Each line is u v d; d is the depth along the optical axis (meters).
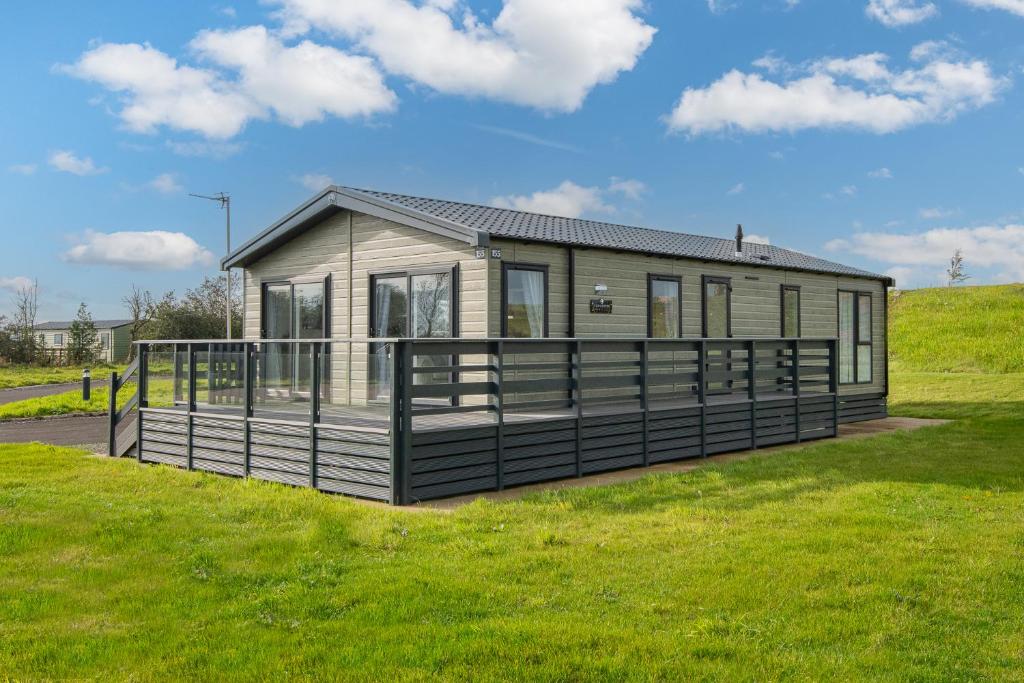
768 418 11.70
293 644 4.09
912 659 3.89
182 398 10.28
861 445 11.34
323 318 11.68
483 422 8.29
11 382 30.03
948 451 10.74
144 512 6.94
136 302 48.72
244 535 6.25
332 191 11.23
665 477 8.60
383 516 6.73
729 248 15.16
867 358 16.25
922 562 5.38
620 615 4.41
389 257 10.84
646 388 9.85
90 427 15.65
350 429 7.95
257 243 12.25
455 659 3.84
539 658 3.85
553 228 11.78
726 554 5.52
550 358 10.51
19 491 8.08
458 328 9.98
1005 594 4.79
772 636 4.14
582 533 6.12
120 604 4.73
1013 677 3.69
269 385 9.05
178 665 3.88
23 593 4.95
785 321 14.53
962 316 33.47
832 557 5.46
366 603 4.62
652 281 12.11
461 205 12.54
